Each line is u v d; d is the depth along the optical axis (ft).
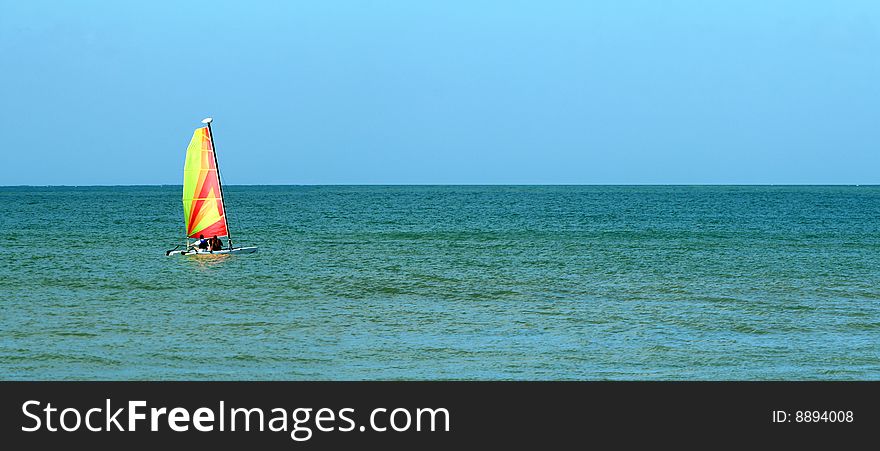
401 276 165.27
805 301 134.31
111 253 207.21
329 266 181.88
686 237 264.52
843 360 96.22
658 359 96.58
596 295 140.77
